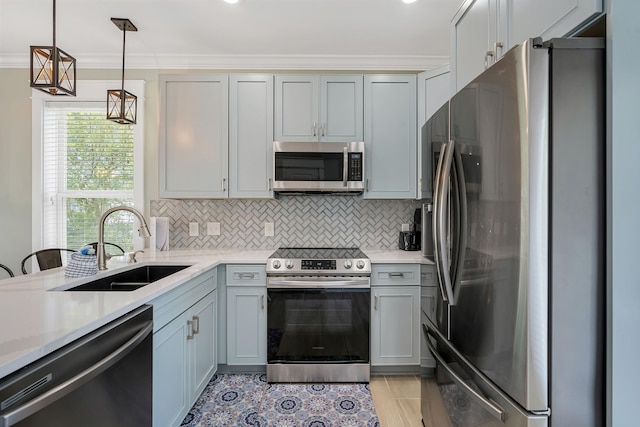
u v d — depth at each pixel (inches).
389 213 111.7
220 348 89.9
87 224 112.0
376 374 91.8
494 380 40.4
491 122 40.8
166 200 111.2
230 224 111.7
